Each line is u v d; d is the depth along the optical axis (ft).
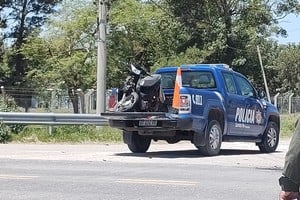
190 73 50.96
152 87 47.32
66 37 144.15
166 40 166.81
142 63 159.22
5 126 61.87
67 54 144.66
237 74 53.31
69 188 30.68
